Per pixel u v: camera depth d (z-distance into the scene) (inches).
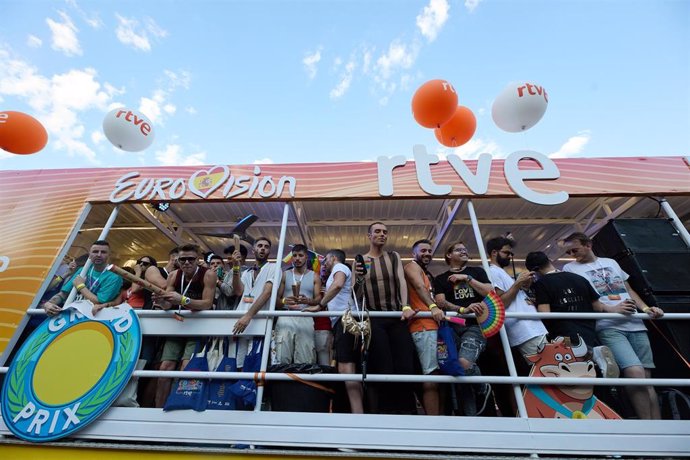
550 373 96.3
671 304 109.0
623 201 169.3
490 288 106.8
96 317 108.3
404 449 86.1
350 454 84.4
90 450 88.6
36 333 106.9
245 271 129.0
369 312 100.1
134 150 151.9
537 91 143.6
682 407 102.0
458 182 127.3
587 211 179.0
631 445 85.1
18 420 93.3
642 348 104.3
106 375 98.7
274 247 218.4
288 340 105.4
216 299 126.7
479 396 114.8
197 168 136.9
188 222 187.5
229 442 88.7
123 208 172.7
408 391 109.6
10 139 136.7
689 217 178.7
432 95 132.3
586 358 97.9
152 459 86.2
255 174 133.2
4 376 111.0
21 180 139.3
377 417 90.0
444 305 108.4
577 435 86.6
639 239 122.6
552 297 111.2
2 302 114.1
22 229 127.9
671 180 125.8
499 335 113.6
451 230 195.0
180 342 116.3
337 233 200.7
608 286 114.1
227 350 106.0
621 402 112.3
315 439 87.8
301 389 96.4
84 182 137.3
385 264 112.7
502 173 128.8
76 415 93.1
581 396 93.7
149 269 124.4
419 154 133.5
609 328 107.2
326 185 129.5
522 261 237.1
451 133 153.8
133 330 104.9
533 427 88.0
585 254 122.1
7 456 89.4
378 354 100.6
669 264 116.3
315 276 120.6
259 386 95.6
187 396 95.9
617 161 130.1
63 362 101.6
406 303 105.0
